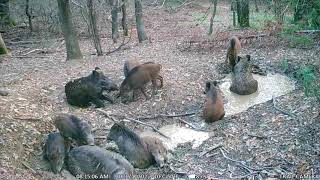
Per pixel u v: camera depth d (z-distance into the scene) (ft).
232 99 22.59
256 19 44.62
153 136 18.45
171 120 20.68
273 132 18.21
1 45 38.22
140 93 23.27
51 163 16.19
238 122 19.75
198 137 18.93
